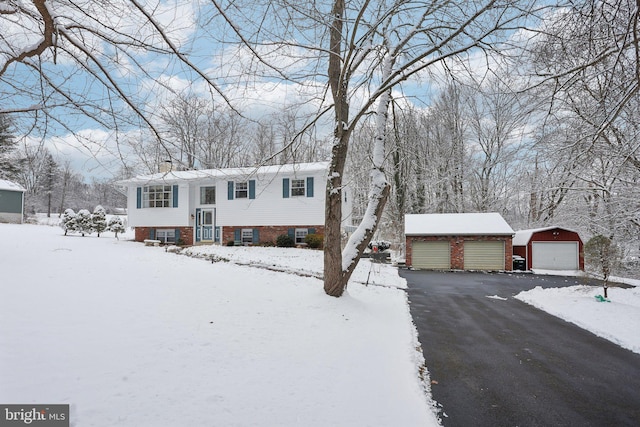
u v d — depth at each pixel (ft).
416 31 26.30
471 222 80.53
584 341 25.68
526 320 32.14
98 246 65.46
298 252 66.59
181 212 81.66
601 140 32.07
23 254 42.27
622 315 32.19
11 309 19.48
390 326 27.02
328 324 24.31
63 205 146.82
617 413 14.90
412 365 19.06
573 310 35.09
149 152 18.83
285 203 75.41
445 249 78.02
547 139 26.76
